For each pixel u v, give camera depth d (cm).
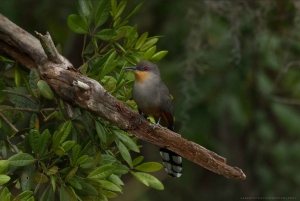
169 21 1443
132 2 1452
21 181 693
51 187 716
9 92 793
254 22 1303
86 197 750
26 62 825
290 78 1398
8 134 783
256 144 1523
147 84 910
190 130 1377
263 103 1449
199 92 1345
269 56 1359
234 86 1355
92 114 793
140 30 1501
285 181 1503
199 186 1642
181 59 1386
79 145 719
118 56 861
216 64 1338
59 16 1509
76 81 770
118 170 780
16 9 1444
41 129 738
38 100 753
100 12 825
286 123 1366
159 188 804
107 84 811
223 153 1471
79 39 1512
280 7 1283
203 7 1336
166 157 991
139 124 810
